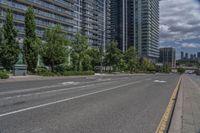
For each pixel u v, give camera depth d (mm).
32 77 38844
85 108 10945
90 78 42312
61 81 31656
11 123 7832
